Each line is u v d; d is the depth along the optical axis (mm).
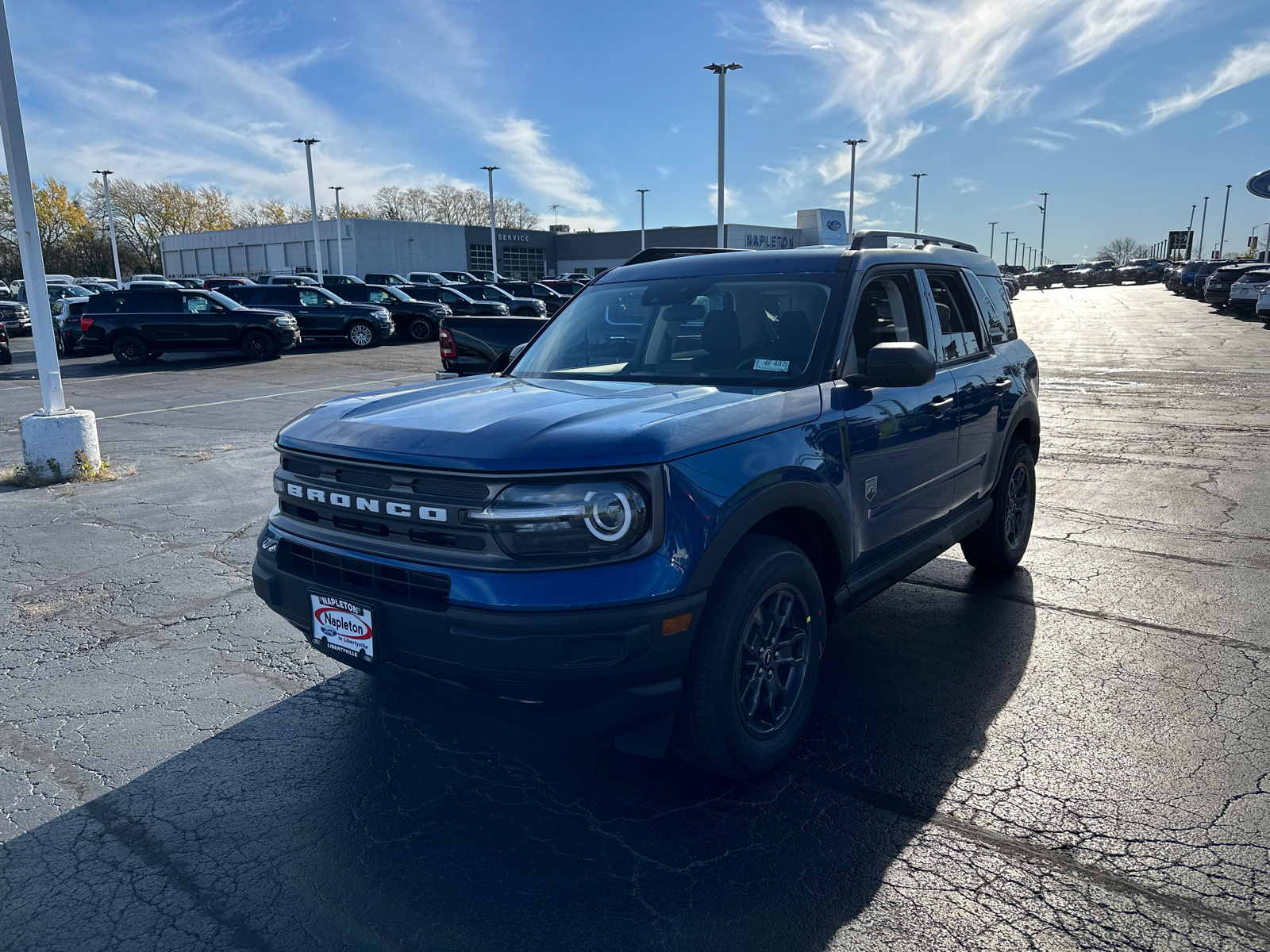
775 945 2250
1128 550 5590
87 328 19844
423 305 26531
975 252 5035
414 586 2621
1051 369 16000
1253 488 7164
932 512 4004
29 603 4867
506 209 110625
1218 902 2381
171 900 2469
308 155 47344
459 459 2535
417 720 3525
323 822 2838
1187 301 40719
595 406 2869
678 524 2516
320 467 2922
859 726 3389
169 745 3344
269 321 20938
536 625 2416
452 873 2561
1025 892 2436
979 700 3594
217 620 4609
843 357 3354
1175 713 3441
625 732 2676
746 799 2920
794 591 3021
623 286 4059
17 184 7609
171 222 87375
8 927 2367
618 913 2375
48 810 2924
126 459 8977
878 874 2521
